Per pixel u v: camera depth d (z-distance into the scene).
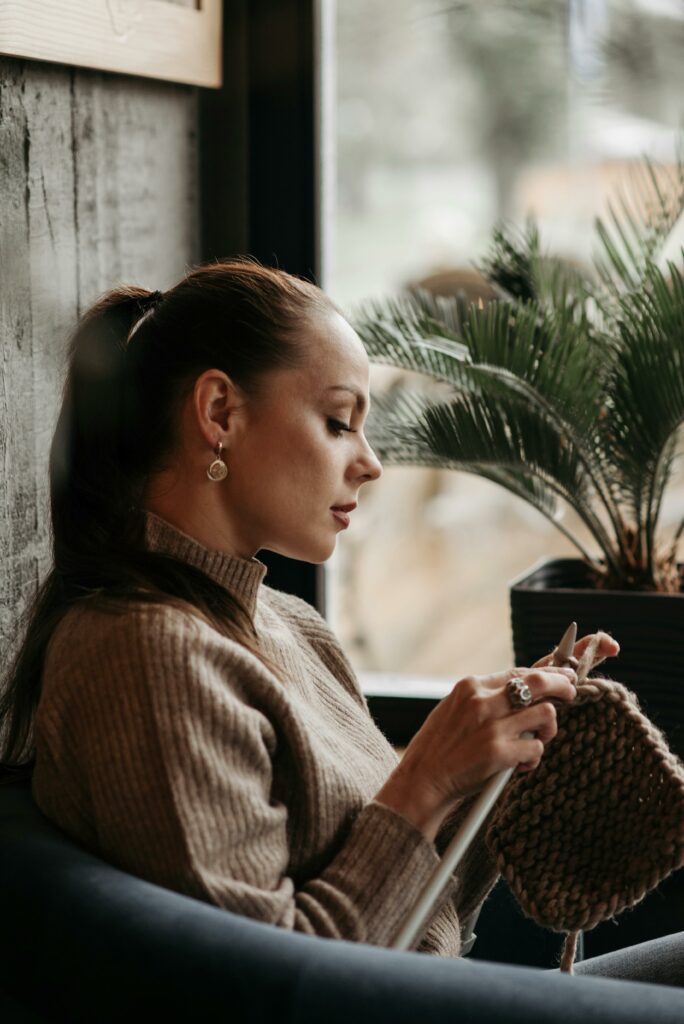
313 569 2.23
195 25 1.91
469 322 1.97
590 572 2.16
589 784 1.10
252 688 0.98
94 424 1.11
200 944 0.79
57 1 1.47
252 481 1.08
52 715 0.95
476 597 2.67
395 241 2.48
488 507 2.65
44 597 1.12
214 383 1.05
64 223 1.59
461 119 2.45
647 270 1.93
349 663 1.28
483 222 2.48
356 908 0.95
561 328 1.99
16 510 1.49
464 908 1.24
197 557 1.06
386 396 2.13
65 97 1.58
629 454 1.96
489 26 2.39
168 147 1.96
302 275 2.16
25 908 0.86
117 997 0.79
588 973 1.23
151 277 1.90
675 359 1.89
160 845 0.89
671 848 1.04
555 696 1.03
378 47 2.41
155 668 0.91
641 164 2.35
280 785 1.01
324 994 0.74
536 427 1.99
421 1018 0.72
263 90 2.11
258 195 2.14
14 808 1.02
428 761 1.00
